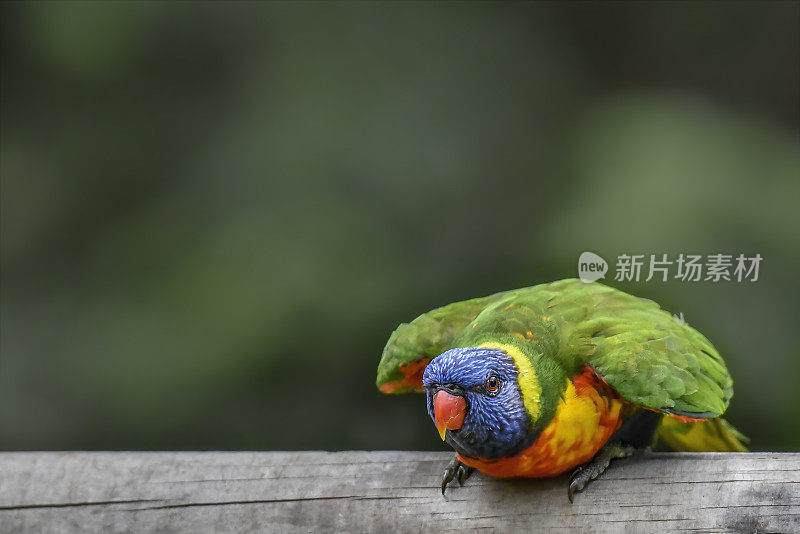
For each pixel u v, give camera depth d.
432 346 6.61
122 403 10.96
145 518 6.37
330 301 10.91
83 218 11.90
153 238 11.52
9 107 12.16
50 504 6.49
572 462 5.92
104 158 12.05
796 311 9.87
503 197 11.84
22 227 11.82
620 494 5.83
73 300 11.52
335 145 11.62
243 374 10.80
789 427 9.74
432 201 11.60
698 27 13.18
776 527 5.42
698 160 10.79
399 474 6.20
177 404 10.92
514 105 12.25
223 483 6.37
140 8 11.96
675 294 9.52
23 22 11.97
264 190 11.48
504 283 11.45
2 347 11.30
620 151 11.17
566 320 6.25
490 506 5.96
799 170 10.64
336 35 12.20
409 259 11.34
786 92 13.03
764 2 13.12
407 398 11.11
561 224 10.70
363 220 11.31
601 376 5.86
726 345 9.69
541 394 5.79
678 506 5.67
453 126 12.01
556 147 12.09
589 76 12.79
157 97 12.20
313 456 6.39
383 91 11.96
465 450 5.86
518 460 5.83
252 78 12.13
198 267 11.19
